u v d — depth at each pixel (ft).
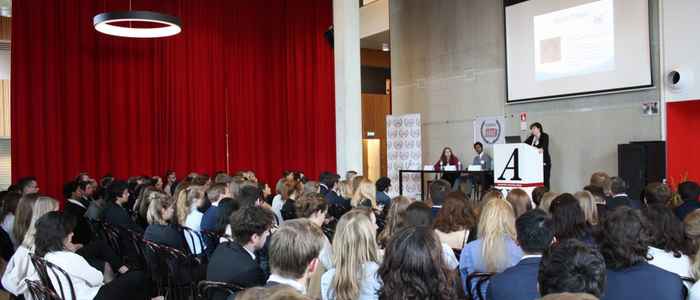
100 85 37.22
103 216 19.19
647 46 28.96
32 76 35.01
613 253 7.45
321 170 45.62
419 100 44.21
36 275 12.23
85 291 11.05
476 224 12.73
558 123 33.81
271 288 4.33
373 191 19.40
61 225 11.21
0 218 16.98
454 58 41.01
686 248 9.41
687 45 27.32
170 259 14.60
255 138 43.68
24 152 34.60
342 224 8.63
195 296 14.61
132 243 17.20
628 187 27.71
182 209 18.13
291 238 7.71
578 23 32.27
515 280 7.62
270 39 44.39
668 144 28.37
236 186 19.15
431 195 16.60
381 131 59.26
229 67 42.47
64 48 36.09
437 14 42.45
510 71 36.42
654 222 9.50
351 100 35.12
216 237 16.02
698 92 26.86
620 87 30.27
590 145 32.07
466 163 40.14
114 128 37.73
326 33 42.70
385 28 49.73
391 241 7.01
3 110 37.68
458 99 40.75
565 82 33.09
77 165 36.40
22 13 34.73
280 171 44.52
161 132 39.45
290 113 44.78
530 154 26.02
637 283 7.23
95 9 37.14
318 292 10.53
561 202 11.41
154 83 39.17
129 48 38.34
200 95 41.04
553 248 6.09
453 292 6.97
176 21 30.09
